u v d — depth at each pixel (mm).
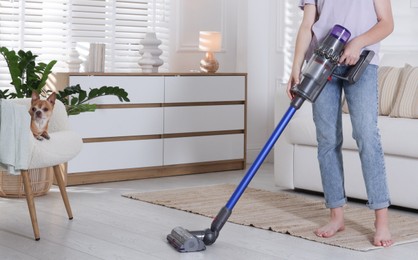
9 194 4297
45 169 4383
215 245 3170
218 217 3092
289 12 6012
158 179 5191
